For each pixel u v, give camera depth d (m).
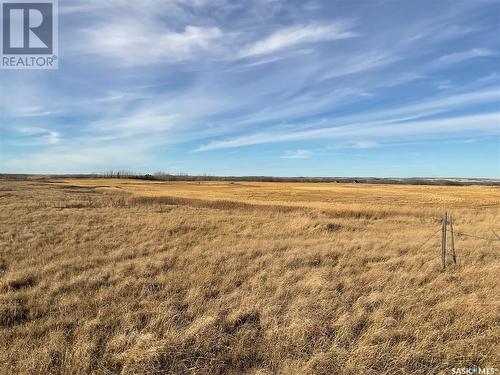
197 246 12.57
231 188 80.94
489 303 6.75
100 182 115.12
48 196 40.81
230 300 7.18
